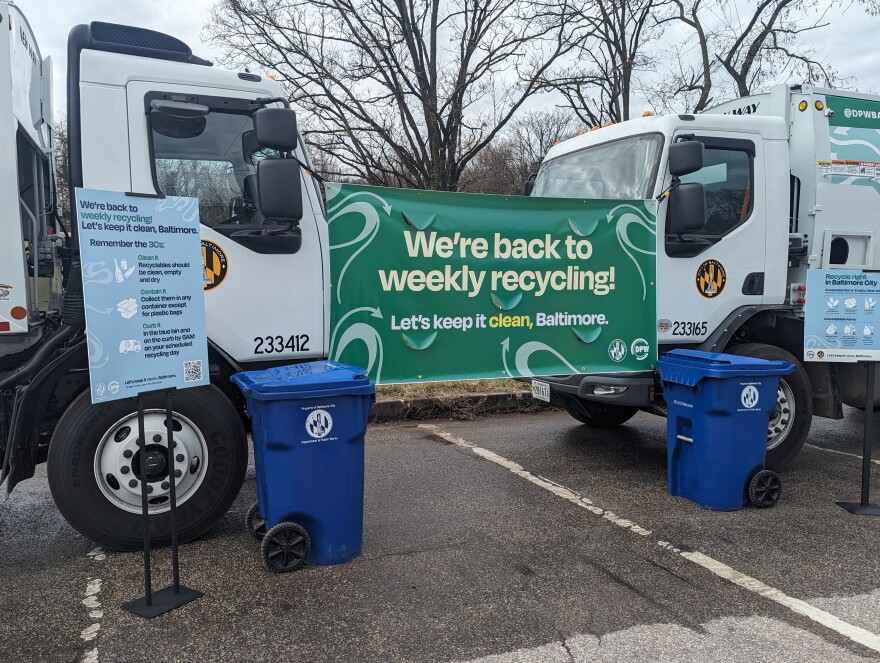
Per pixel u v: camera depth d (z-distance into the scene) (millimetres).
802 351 5957
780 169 5777
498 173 21891
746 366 4801
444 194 4688
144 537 3412
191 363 3504
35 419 3979
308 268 4488
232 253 4254
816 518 4809
